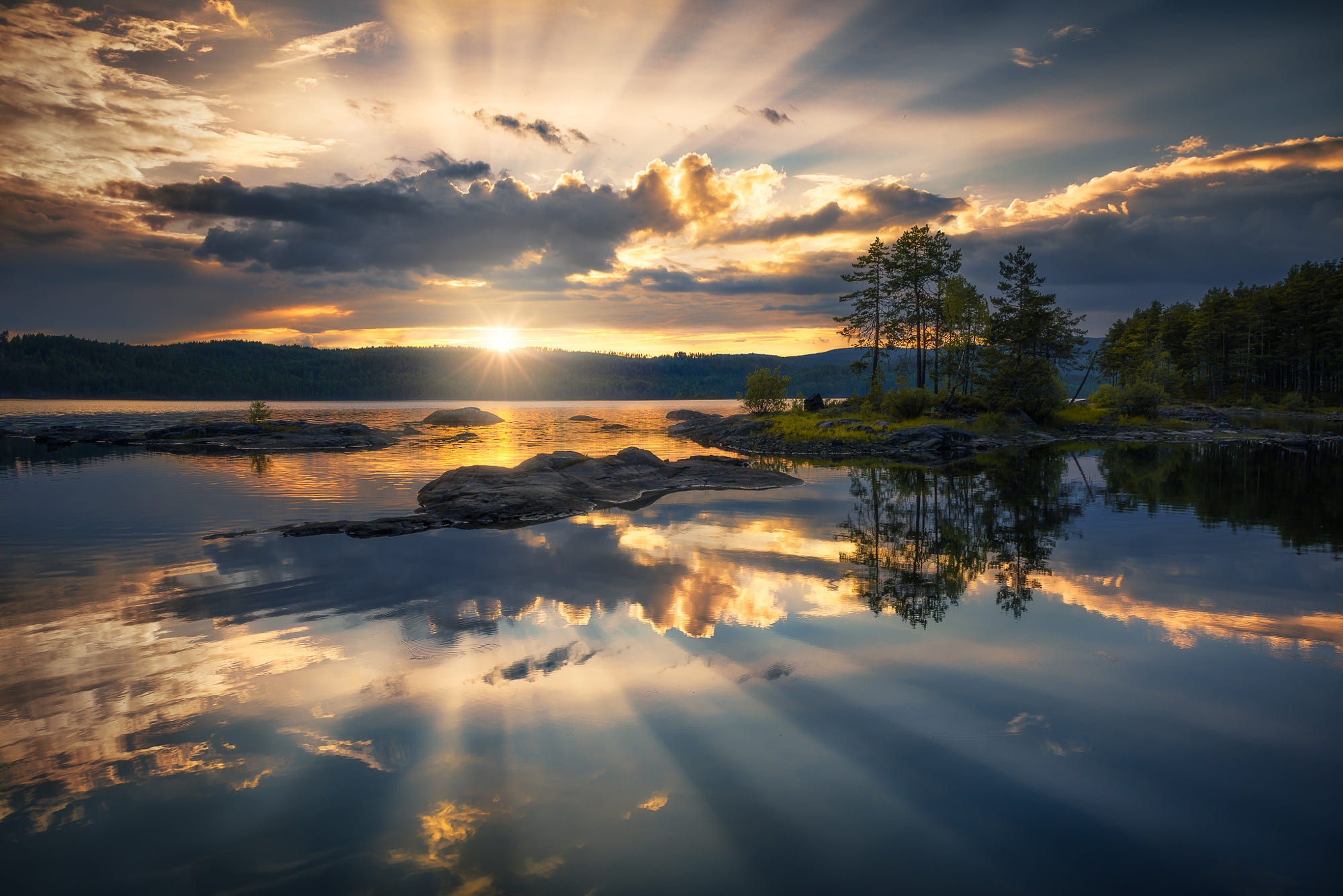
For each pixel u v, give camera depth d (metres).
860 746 6.34
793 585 12.03
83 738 6.40
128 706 7.08
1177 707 7.15
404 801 5.43
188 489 24.80
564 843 4.93
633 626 9.72
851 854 4.82
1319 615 10.27
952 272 58.59
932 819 5.24
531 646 8.88
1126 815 5.28
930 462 37.72
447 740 6.39
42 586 11.66
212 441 45.78
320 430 51.19
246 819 5.20
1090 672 8.09
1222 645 8.98
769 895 4.38
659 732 6.58
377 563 13.42
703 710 7.05
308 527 16.62
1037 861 4.74
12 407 133.12
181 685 7.60
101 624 9.70
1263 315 86.62
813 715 6.95
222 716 6.86
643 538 16.25
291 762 5.98
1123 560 13.91
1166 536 16.33
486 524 18.11
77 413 100.75
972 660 8.46
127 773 5.82
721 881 4.53
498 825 5.14
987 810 5.34
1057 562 13.85
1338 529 17.08
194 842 4.91
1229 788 5.64
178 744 6.31
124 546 14.97
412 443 49.75
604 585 11.95
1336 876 4.57
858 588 11.87
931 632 9.51
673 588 11.77
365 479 28.09
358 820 5.19
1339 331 79.50
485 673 7.98
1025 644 9.02
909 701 7.30
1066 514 19.59
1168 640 9.17
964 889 4.45
